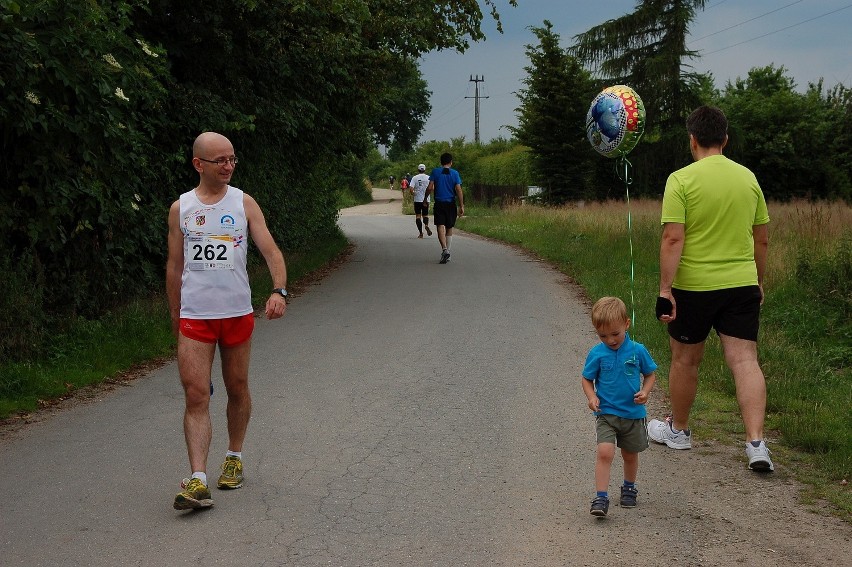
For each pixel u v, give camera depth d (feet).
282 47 45.42
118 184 32.09
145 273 36.45
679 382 18.69
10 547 13.96
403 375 25.98
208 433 16.08
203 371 16.05
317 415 21.77
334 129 60.44
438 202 56.59
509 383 24.98
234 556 13.61
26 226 28.02
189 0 39.32
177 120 39.88
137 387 24.93
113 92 29.09
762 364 25.45
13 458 18.54
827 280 33.22
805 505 15.62
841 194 138.82
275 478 17.29
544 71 136.77
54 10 26.86
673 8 140.77
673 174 18.45
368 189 246.68
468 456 18.65
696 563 13.28
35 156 27.96
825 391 22.72
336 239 74.49
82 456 18.66
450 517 15.24
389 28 50.39
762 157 138.92
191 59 42.55
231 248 16.15
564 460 18.39
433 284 46.34
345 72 51.52
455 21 53.11
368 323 34.73
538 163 139.95
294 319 35.96
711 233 18.08
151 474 17.52
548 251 60.64
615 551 13.75
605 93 23.84
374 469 17.81
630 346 15.34
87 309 31.65
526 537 14.35
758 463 16.94
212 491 16.57
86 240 31.37
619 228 65.00
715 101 148.97
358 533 14.53
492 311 37.22
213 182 16.11
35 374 24.08
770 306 33.04
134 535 14.43
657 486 16.75
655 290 39.88
